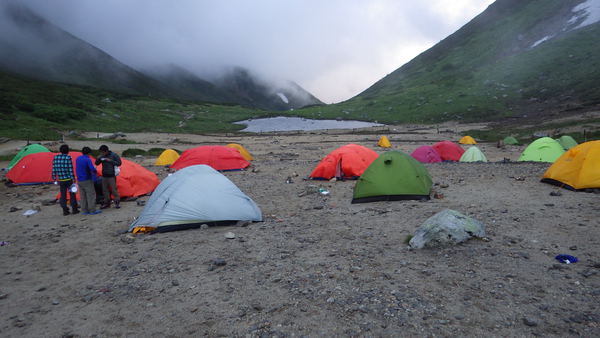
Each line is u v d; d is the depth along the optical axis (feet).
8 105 201.46
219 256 23.49
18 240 28.94
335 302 16.47
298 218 33.19
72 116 229.45
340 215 33.45
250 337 14.03
